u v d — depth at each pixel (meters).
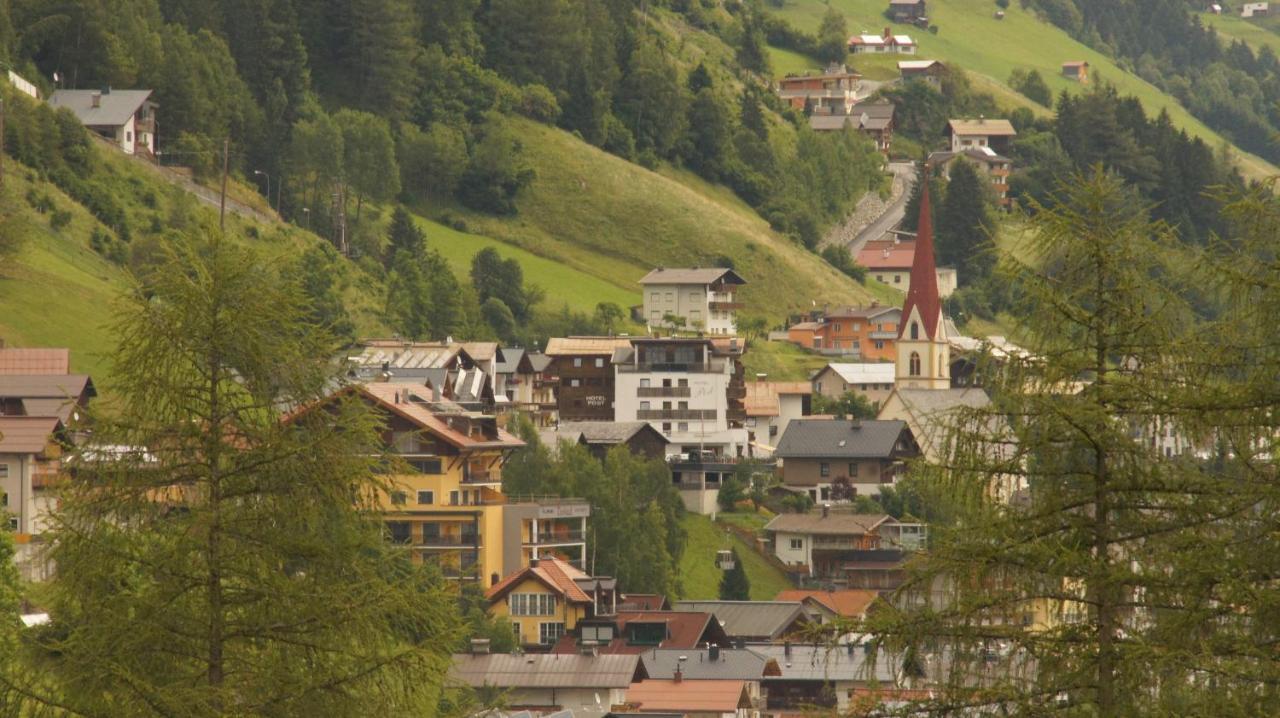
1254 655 61.66
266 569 71.38
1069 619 66.88
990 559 66.38
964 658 66.62
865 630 67.81
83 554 70.44
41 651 69.25
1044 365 68.62
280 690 69.56
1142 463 66.62
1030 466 67.50
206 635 70.25
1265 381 64.62
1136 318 67.94
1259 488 64.50
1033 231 70.56
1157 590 64.81
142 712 67.38
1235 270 65.81
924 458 69.88
